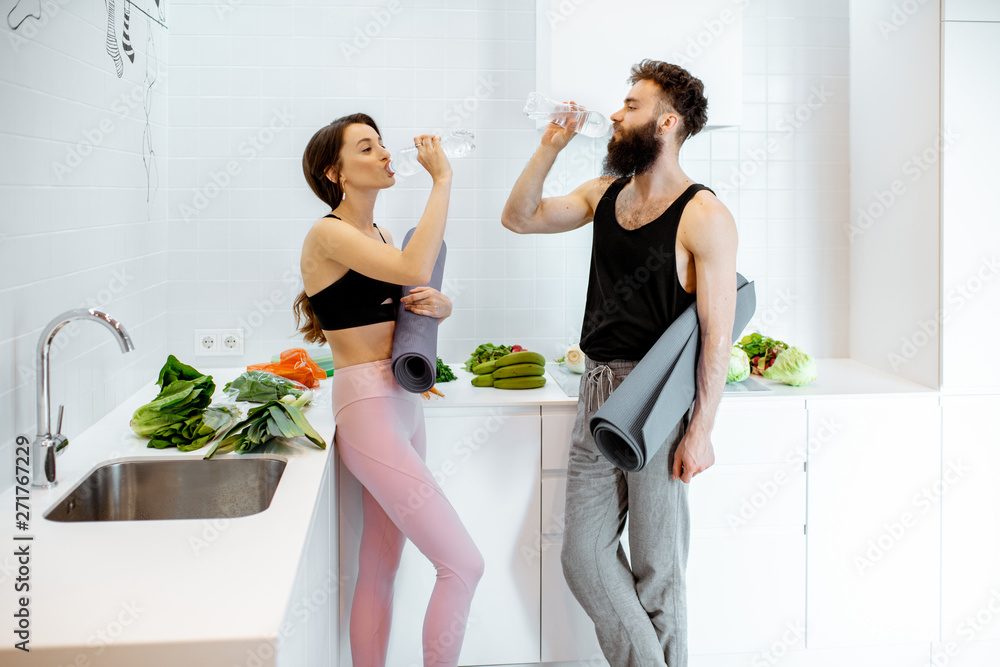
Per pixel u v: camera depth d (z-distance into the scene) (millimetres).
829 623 2293
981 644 2359
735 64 2352
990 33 2244
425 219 1693
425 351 1740
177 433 1751
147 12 2309
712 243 1762
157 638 939
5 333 1451
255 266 2615
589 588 1985
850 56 2693
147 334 2361
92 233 1882
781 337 2785
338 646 1980
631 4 2316
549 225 2117
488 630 2229
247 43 2562
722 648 2273
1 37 1407
